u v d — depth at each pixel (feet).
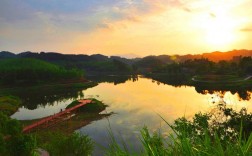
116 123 256.93
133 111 320.50
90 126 251.80
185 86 627.87
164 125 232.32
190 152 8.39
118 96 477.77
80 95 526.57
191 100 394.32
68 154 98.73
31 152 79.36
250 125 67.41
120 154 9.60
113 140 10.21
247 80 626.64
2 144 75.15
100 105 340.39
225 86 571.69
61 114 307.17
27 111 378.53
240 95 421.59
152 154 8.79
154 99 422.00
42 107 409.90
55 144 99.25
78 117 293.43
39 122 265.13
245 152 7.94
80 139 100.53
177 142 8.91
